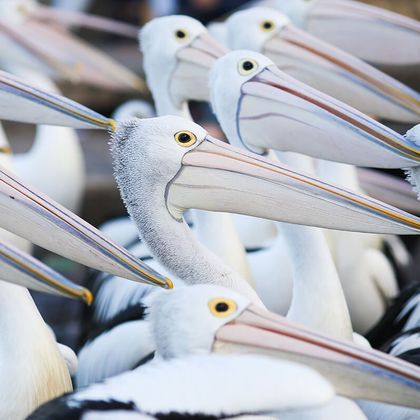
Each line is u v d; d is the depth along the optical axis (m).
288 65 12.94
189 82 13.16
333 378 7.81
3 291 9.66
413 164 9.91
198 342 8.13
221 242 11.93
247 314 8.19
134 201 10.03
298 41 12.95
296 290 10.82
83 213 20.88
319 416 8.96
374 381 7.71
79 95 23.98
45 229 8.99
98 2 26.75
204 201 9.78
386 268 13.95
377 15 14.66
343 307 10.74
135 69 24.81
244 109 10.91
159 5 24.14
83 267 19.42
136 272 9.00
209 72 12.07
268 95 10.79
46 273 8.31
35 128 23.91
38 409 7.65
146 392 7.48
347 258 13.68
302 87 10.73
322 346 7.88
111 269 9.00
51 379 9.66
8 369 9.55
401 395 7.70
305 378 7.27
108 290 13.08
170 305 8.33
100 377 11.97
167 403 7.39
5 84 10.41
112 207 20.97
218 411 7.30
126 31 21.27
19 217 9.00
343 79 12.68
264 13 13.12
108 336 12.12
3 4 19.42
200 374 7.48
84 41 26.83
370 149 10.09
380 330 12.27
